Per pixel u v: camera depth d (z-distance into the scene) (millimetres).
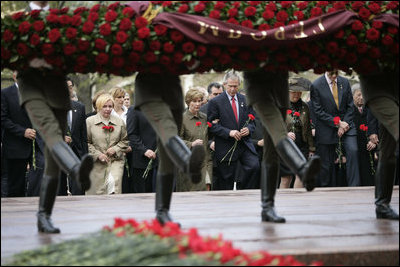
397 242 9625
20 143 17672
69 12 10367
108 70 10523
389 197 12102
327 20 10586
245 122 19406
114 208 14633
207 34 10055
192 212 13438
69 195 18781
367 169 21000
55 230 10711
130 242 8320
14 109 17594
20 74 10508
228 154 19266
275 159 11570
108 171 18844
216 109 19375
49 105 10438
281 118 10898
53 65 10242
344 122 20297
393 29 10883
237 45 10258
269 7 10516
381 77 11430
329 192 18047
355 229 10812
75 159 9945
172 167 10820
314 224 11367
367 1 11117
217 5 10352
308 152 20422
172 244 8258
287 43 10352
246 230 10703
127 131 18781
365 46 10867
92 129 18922
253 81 11031
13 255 8695
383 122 11359
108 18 10102
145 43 10109
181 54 10133
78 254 8281
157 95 10391
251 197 16875
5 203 15844
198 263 7738
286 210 13594
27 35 10102
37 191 17766
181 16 10102
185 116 19297
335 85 20469
